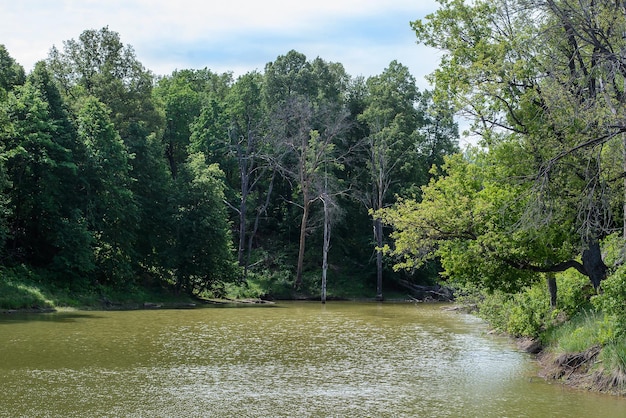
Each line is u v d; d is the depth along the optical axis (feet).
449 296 195.62
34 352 72.54
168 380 57.82
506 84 66.23
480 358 72.84
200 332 96.99
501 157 68.18
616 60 53.47
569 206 62.18
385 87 233.35
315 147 211.41
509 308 89.30
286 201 223.92
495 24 69.56
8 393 51.39
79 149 148.77
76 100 181.06
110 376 59.31
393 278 214.90
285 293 201.98
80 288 141.28
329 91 246.06
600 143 56.75
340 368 65.92
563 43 62.54
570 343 63.31
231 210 223.30
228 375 60.95
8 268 133.80
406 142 216.54
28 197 140.67
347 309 157.48
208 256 167.02
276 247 226.99
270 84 238.48
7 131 131.23
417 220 74.90
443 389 55.36
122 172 154.20
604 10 55.93
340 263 225.35
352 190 220.23
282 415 45.62
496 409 47.57
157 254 168.86
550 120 61.93
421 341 89.45
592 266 65.92
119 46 204.03
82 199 146.92
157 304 151.43
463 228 73.41
